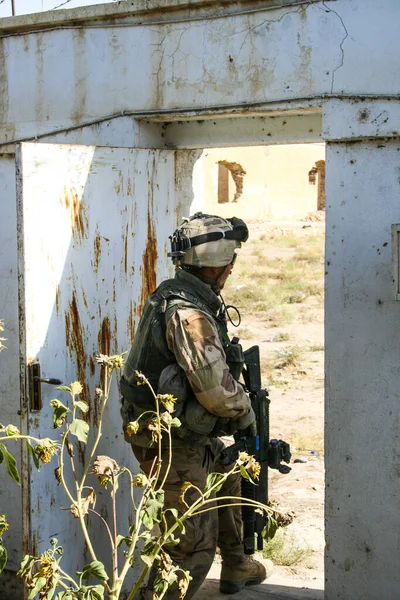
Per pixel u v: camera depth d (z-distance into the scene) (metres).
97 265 8.86
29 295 8.04
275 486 13.77
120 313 9.25
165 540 5.74
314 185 72.88
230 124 9.74
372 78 7.94
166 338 7.66
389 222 8.00
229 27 8.86
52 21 10.03
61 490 8.41
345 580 8.48
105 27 9.74
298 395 20.59
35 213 8.09
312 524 12.00
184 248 7.84
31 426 8.08
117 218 9.13
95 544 8.96
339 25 8.09
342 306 8.27
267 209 69.50
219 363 7.48
